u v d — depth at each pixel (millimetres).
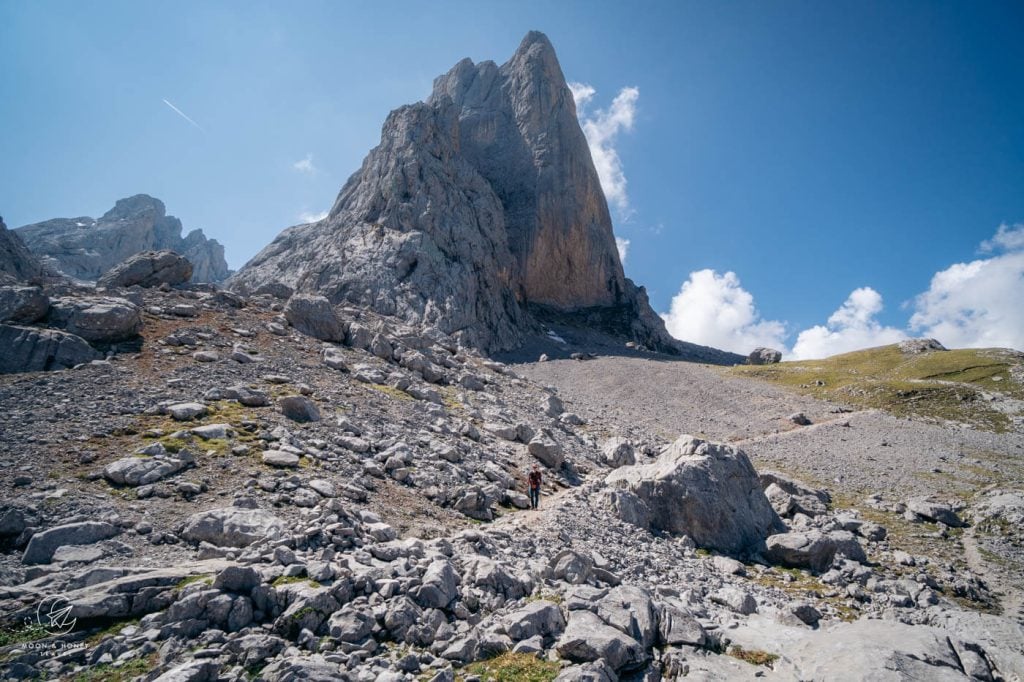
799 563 27484
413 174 146625
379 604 13094
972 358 123375
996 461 64062
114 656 10469
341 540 16016
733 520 29359
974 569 32094
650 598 15523
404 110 164250
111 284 49562
